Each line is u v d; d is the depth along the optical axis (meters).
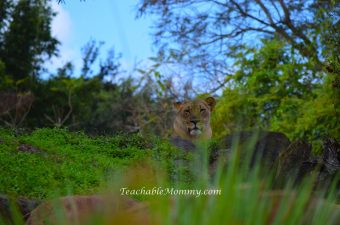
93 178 11.11
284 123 21.80
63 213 3.02
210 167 11.41
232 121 22.80
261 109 23.09
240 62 24.59
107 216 2.73
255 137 3.06
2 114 26.69
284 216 2.85
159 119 25.64
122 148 15.01
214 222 2.61
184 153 13.87
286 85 22.97
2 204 8.24
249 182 2.80
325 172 10.93
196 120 15.59
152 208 2.69
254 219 2.69
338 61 16.92
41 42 39.53
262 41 25.19
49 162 12.02
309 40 22.86
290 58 24.02
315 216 3.29
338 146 11.64
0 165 11.07
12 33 38.72
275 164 11.48
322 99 19.67
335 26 18.41
